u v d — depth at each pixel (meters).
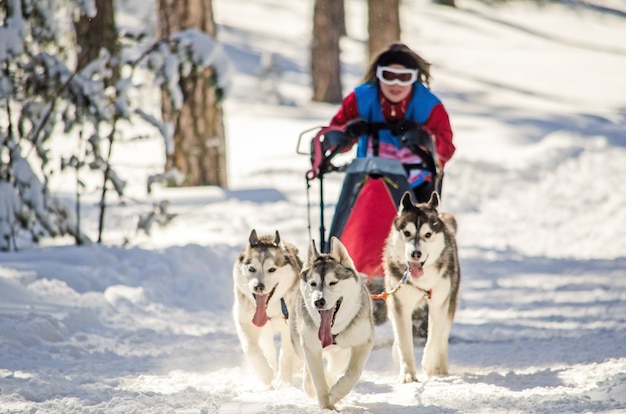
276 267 18.08
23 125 33.25
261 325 17.94
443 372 19.06
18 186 32.53
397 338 18.42
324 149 21.48
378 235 20.17
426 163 21.27
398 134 21.66
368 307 15.98
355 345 15.76
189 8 47.09
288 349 18.34
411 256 17.69
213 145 49.78
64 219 33.28
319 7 89.19
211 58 34.44
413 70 21.73
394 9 70.94
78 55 34.22
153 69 33.84
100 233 34.03
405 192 20.59
